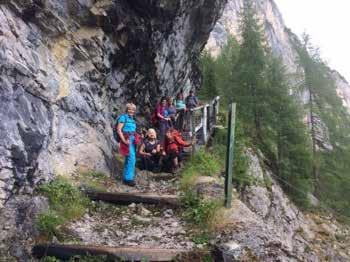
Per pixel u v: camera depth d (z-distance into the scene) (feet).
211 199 25.88
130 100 46.93
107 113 39.52
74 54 34.01
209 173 34.63
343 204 100.01
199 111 58.95
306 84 110.11
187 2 48.29
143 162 37.40
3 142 21.03
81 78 34.42
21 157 22.11
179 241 22.39
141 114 51.34
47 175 24.98
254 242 22.35
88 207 25.63
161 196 27.37
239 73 100.12
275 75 101.50
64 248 19.71
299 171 93.86
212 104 56.39
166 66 53.72
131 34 40.50
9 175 20.94
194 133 42.34
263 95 97.60
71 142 30.04
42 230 20.86
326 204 99.30
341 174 105.40
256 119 95.76
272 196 72.64
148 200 27.14
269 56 109.40
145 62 46.68
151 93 52.49
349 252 77.66
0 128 21.22
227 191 24.81
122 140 31.55
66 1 32.55
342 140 110.73
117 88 42.24
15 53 25.20
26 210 21.04
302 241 71.87
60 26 31.76
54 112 28.76
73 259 19.44
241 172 58.03
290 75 113.70
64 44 32.71
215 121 57.31
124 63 42.11
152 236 23.02
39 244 19.90
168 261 19.93
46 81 28.27
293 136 95.76
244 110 94.84
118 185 30.91
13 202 20.79
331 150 108.27
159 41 47.39
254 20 108.68
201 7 54.34
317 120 108.27
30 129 23.66
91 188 27.63
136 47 42.75
